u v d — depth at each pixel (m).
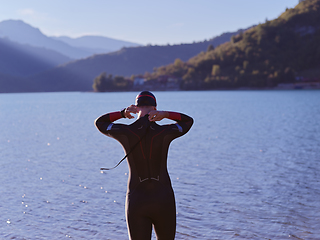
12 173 11.56
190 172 11.13
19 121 37.00
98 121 3.65
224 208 7.45
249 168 11.48
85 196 8.70
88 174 11.23
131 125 3.62
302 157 13.05
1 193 9.02
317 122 27.09
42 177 10.90
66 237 6.15
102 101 110.25
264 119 31.45
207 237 5.98
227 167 11.76
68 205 7.97
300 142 16.88
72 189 9.39
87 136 22.23
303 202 7.66
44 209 7.69
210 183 9.63
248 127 24.98
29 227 6.61
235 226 6.42
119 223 6.82
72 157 14.73
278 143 16.83
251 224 6.50
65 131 25.75
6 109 68.69
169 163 12.74
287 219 6.66
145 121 3.62
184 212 7.26
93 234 6.28
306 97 88.88
